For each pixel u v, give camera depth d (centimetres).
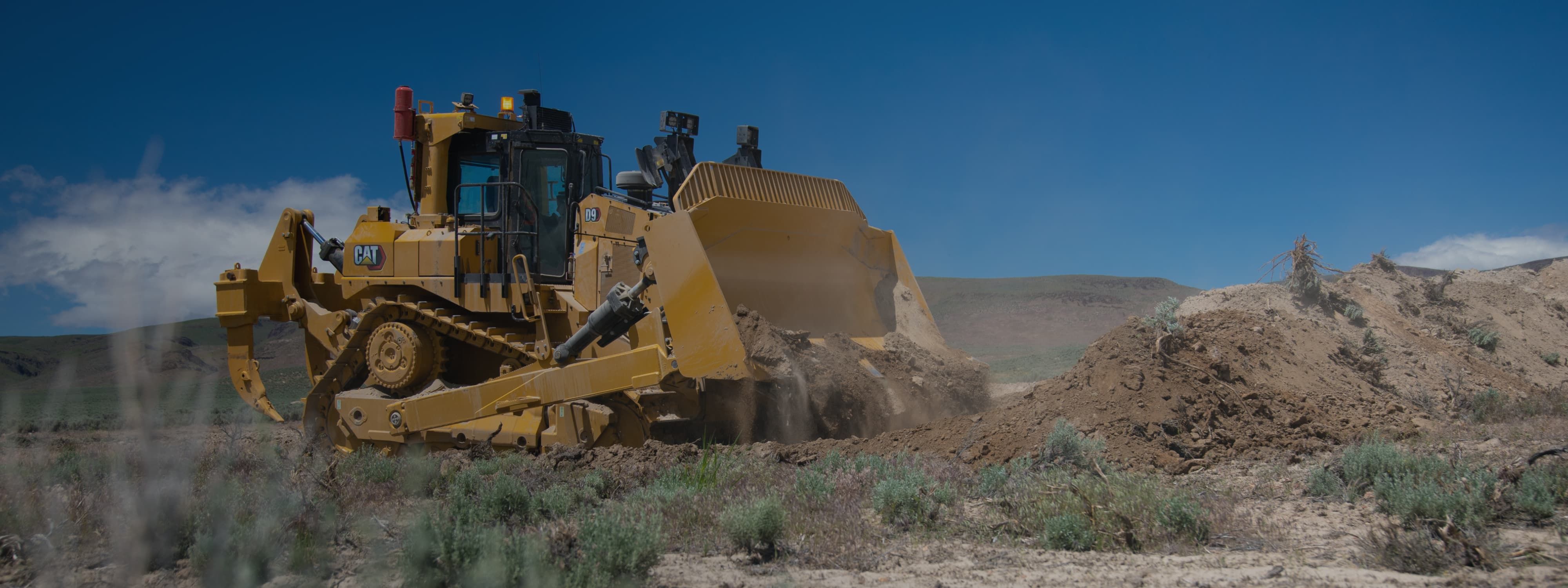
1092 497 626
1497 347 1900
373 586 505
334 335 1192
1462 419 1122
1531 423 975
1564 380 1780
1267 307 1742
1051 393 951
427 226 1162
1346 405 1086
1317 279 1812
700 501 691
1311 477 722
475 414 1021
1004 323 8350
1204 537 577
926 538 605
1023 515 627
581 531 543
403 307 1132
